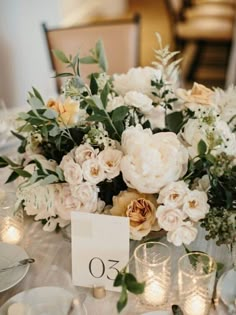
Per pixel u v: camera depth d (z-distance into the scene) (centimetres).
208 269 75
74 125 90
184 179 83
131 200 83
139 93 98
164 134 84
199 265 76
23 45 263
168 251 79
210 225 76
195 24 452
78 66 100
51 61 213
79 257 82
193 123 88
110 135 89
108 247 80
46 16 288
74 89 93
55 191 86
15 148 141
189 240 79
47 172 83
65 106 87
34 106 85
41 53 289
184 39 462
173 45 473
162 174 78
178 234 79
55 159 94
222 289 80
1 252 91
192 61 477
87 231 80
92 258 82
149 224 81
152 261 79
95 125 90
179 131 93
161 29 522
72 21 343
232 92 106
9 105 258
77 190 83
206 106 99
